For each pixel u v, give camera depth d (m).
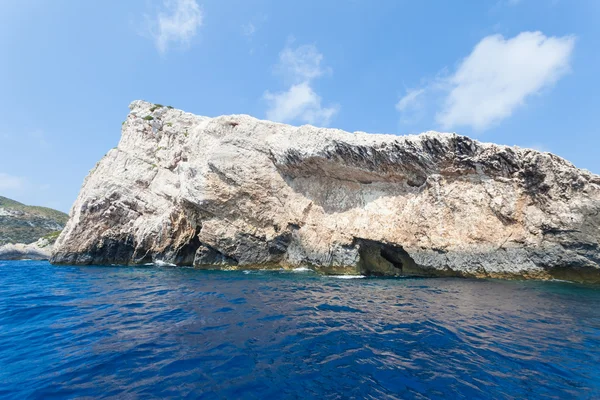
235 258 21.12
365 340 6.59
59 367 5.39
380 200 18.53
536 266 14.10
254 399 4.41
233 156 21.66
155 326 7.56
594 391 4.64
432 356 5.81
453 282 14.13
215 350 6.07
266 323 7.75
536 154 14.55
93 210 27.23
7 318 8.45
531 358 5.74
